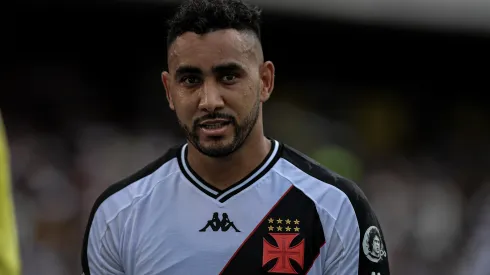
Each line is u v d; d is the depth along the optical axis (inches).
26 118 1186.0
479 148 1608.0
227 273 308.2
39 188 987.3
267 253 308.3
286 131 1428.4
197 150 315.0
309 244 309.3
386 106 1562.5
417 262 1231.5
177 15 303.1
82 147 1137.4
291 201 314.2
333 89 1520.7
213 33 294.0
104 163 1117.1
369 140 1526.8
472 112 1641.2
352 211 313.1
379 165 1455.5
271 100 1450.5
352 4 1239.5
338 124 1496.1
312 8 1207.6
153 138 1243.2
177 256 311.3
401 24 1296.8
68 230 985.5
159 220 316.2
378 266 314.0
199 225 312.8
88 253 326.0
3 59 1200.8
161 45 1299.2
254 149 317.4
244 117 299.7
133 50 1290.6
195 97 297.3
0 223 305.9
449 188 1387.8
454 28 1331.2
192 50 294.4
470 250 855.1
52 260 936.3
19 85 1203.9
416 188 1344.7
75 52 1256.2
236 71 296.2
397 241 1242.6
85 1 1108.5
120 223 319.9
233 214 313.0
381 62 1523.1
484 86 1637.6
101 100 1270.9
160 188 322.3
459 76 1600.6
